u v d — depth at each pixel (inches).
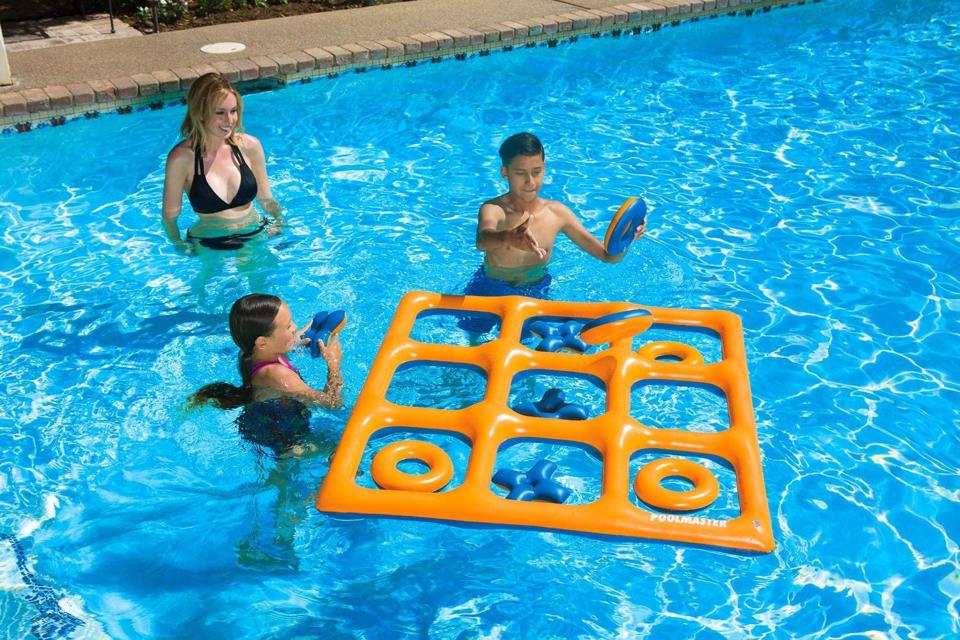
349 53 350.3
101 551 149.9
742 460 151.5
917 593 140.9
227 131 221.1
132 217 254.5
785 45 390.0
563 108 328.8
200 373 190.4
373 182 273.4
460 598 141.5
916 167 282.5
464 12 405.1
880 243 239.9
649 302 210.7
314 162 286.5
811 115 321.4
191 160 224.1
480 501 143.2
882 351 197.2
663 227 246.7
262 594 142.6
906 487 160.9
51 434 174.1
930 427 175.2
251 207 242.5
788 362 193.6
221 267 227.1
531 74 359.3
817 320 207.6
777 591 141.7
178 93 323.3
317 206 257.9
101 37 371.9
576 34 391.5
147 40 367.2
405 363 177.2
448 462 152.1
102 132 306.7
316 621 138.4
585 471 163.0
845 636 134.3
